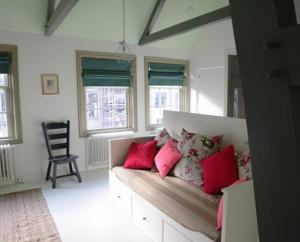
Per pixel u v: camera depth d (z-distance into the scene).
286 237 0.62
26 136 4.09
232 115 4.77
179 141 2.95
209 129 2.95
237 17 0.64
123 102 5.09
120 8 4.29
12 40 3.88
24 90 4.02
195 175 2.60
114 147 3.32
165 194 2.39
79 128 4.54
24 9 3.76
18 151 4.05
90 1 3.96
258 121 0.63
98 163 4.66
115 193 3.19
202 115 3.03
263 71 0.59
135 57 5.00
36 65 4.09
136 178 2.82
